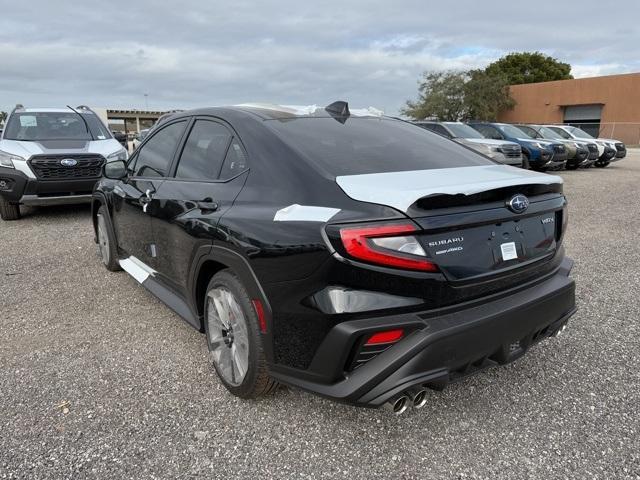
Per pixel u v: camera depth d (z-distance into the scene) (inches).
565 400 113.4
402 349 86.7
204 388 119.0
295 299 91.5
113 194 179.6
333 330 87.2
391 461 94.5
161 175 147.9
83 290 185.8
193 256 119.2
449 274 90.0
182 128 146.2
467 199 92.2
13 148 310.7
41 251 240.8
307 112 130.7
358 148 113.7
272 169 105.7
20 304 172.1
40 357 134.2
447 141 138.3
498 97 1828.2
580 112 1723.7
